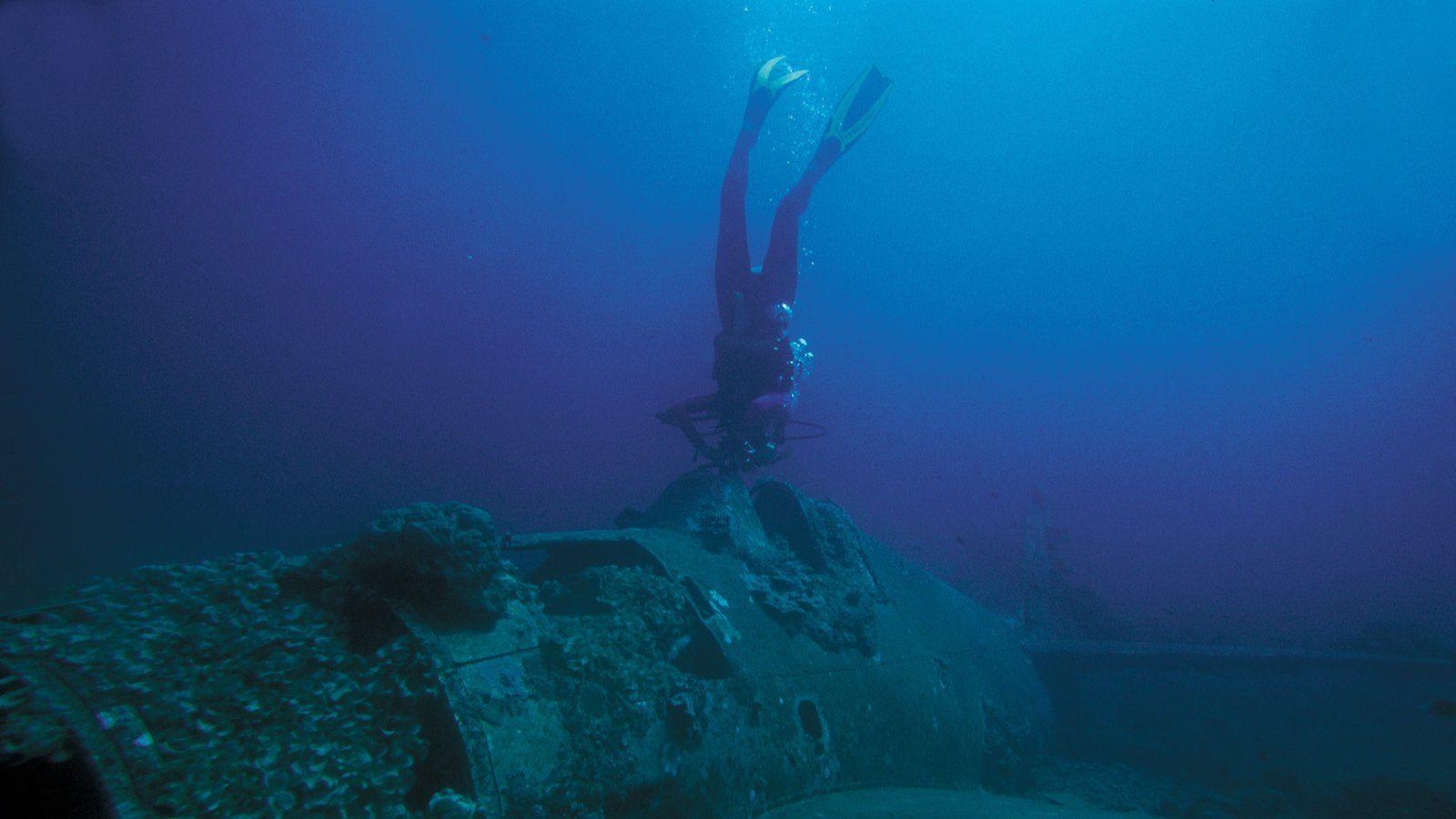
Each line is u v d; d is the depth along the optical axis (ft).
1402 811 19.47
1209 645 31.24
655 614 13.28
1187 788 22.66
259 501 60.59
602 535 15.67
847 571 20.57
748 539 19.02
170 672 8.02
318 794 7.61
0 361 102.73
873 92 25.57
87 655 7.64
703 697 12.19
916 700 17.94
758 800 12.24
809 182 25.03
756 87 24.40
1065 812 15.33
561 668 11.18
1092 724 28.68
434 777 8.82
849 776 14.53
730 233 24.17
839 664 16.30
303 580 10.55
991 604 51.03
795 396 23.72
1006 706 23.11
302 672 8.92
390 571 10.44
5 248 118.42
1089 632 36.96
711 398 22.75
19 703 6.59
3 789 6.71
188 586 9.69
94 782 6.38
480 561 10.95
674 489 20.62
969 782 18.86
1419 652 37.32
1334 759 25.08
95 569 38.29
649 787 10.49
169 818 6.48
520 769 9.07
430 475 84.43
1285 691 33.14
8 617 8.18
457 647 10.05
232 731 7.78
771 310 23.13
